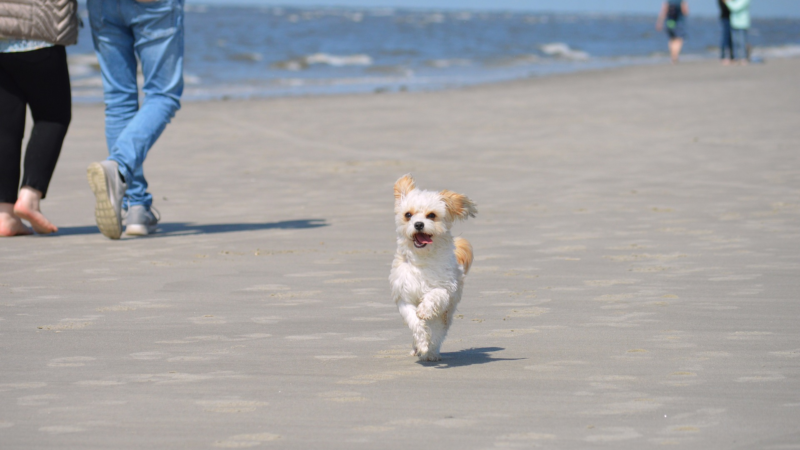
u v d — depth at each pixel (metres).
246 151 20.11
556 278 9.31
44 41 11.96
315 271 9.80
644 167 17.06
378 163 18.23
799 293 8.47
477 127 23.56
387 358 6.60
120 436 4.93
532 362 6.45
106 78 12.60
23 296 8.67
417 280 6.39
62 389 5.81
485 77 44.88
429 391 5.76
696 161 17.53
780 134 20.45
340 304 8.36
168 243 11.52
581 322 7.61
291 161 18.66
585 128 22.75
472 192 14.88
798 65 38.50
